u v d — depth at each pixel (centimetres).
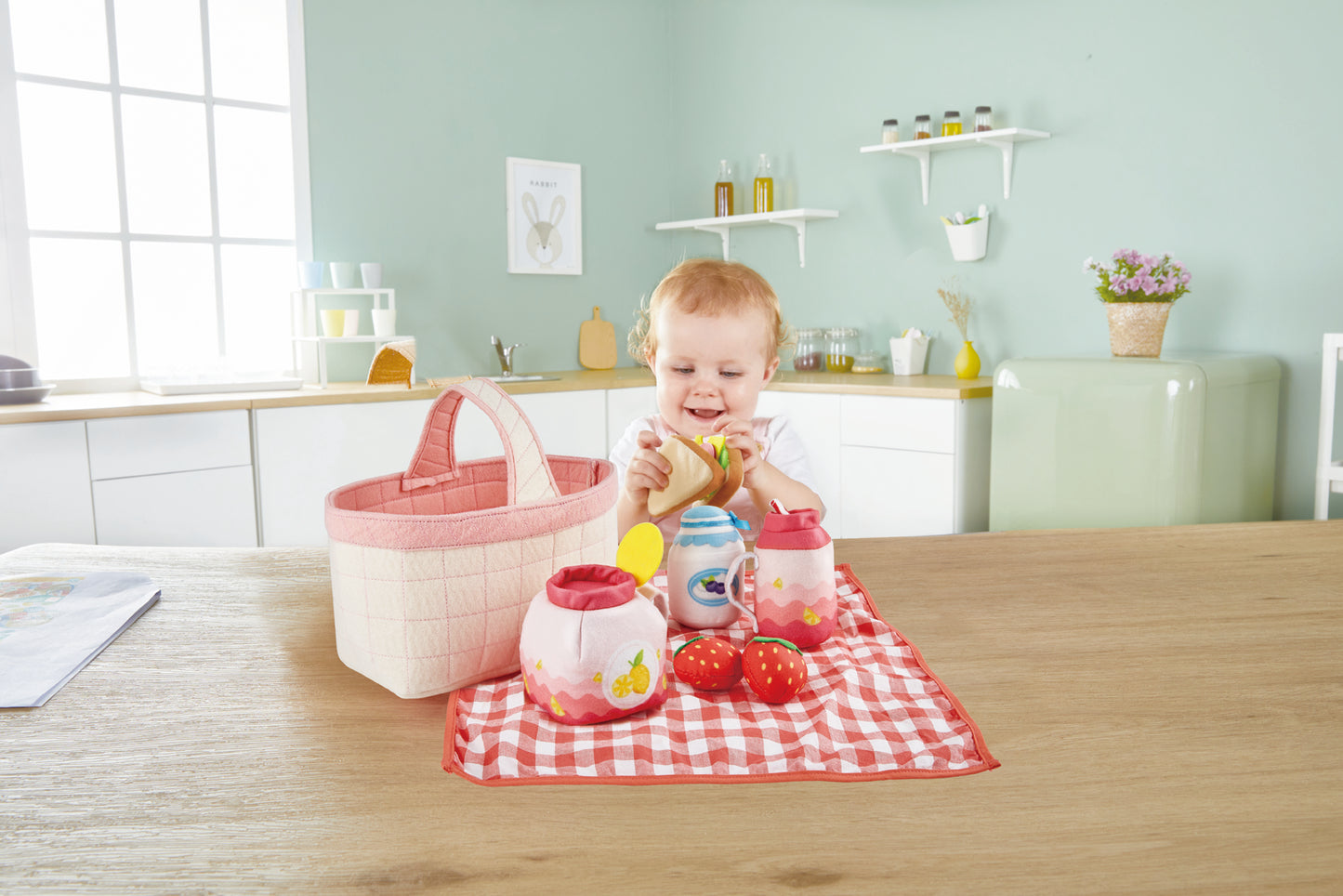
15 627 80
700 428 125
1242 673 68
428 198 350
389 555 64
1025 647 74
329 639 80
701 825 48
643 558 63
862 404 294
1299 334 252
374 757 57
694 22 400
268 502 271
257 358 328
